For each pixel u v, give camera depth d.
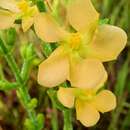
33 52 0.20
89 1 0.15
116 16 0.34
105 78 0.15
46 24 0.15
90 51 0.16
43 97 0.32
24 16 0.16
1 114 0.32
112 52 0.15
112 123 0.31
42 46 0.17
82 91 0.17
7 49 0.19
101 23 0.17
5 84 0.20
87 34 0.16
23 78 0.20
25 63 0.20
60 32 0.15
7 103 0.33
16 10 0.16
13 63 0.20
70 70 0.15
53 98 0.18
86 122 0.17
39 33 0.15
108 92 0.17
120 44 0.15
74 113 0.30
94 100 0.17
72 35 0.16
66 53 0.16
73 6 0.15
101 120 0.31
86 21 0.15
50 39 0.15
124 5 0.34
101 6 0.35
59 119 0.32
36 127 0.21
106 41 0.15
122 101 0.31
